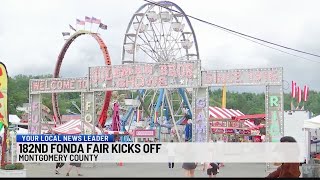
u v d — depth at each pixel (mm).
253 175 26469
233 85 35312
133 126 58156
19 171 22094
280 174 8828
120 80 39062
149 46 56438
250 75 34781
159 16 57281
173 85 37219
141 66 38375
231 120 50875
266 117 34125
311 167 18078
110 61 48469
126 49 54438
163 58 57375
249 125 57062
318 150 35750
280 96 33781
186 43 59156
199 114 36562
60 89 41875
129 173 28156
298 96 46719
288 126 38188
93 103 40031
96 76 40031
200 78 36312
